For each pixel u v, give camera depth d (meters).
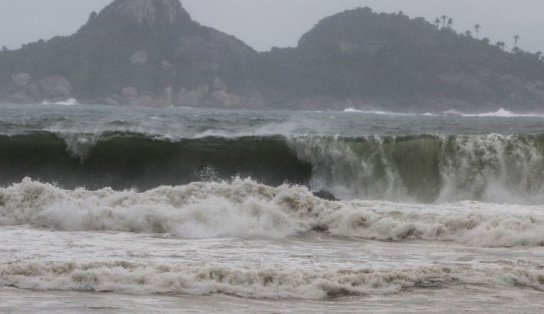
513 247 46.88
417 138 81.88
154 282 33.84
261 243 46.31
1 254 39.03
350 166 82.00
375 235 50.31
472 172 79.75
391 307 31.59
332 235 50.47
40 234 46.66
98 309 29.20
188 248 43.41
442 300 33.00
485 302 32.84
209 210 50.84
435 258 42.53
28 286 33.00
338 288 34.50
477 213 51.88
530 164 79.19
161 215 49.88
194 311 29.59
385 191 80.69
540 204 76.62
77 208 50.78
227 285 34.00
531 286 36.19
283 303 32.00
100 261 36.22
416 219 52.41
